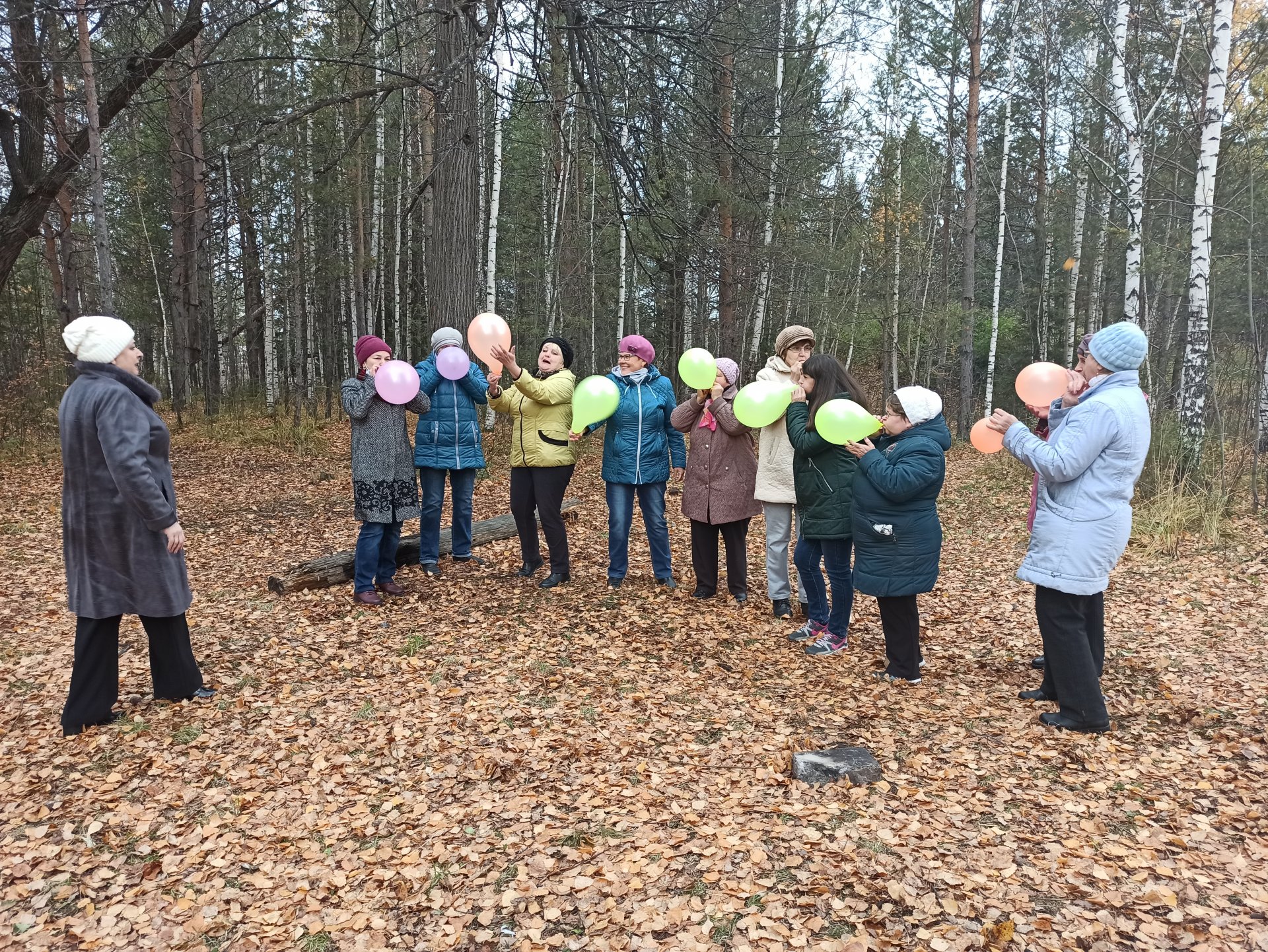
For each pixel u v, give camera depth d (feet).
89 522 11.69
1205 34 33.76
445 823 9.75
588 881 8.51
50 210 55.98
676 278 41.01
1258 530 24.94
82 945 7.88
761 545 26.27
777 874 8.48
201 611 17.74
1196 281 30.14
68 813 10.00
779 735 12.01
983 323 75.61
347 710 12.83
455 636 16.15
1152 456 29.78
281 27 32.17
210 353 58.34
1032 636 16.96
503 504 30.71
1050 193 69.15
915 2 61.98
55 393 50.93
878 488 13.14
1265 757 10.97
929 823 9.43
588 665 14.78
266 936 7.92
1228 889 8.00
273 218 58.23
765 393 15.24
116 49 38.96
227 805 10.18
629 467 19.12
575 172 51.06
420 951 7.65
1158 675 14.42
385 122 55.83
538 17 24.76
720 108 28.73
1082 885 8.16
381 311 69.00
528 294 71.82
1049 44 51.03
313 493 34.06
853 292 64.95
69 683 13.67
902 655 14.05
